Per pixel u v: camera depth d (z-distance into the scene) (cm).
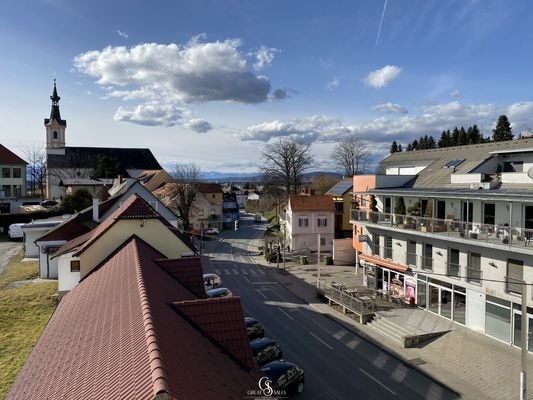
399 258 3117
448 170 3269
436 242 2758
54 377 1024
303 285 3831
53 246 3547
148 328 887
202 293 1823
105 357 912
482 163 2938
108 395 721
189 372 845
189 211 7288
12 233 5603
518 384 1867
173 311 1209
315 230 5431
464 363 2103
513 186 2538
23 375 1253
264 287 3775
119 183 6638
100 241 2330
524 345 1727
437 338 2403
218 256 5412
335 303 3192
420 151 4131
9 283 3409
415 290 2927
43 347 1368
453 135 9000
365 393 1848
